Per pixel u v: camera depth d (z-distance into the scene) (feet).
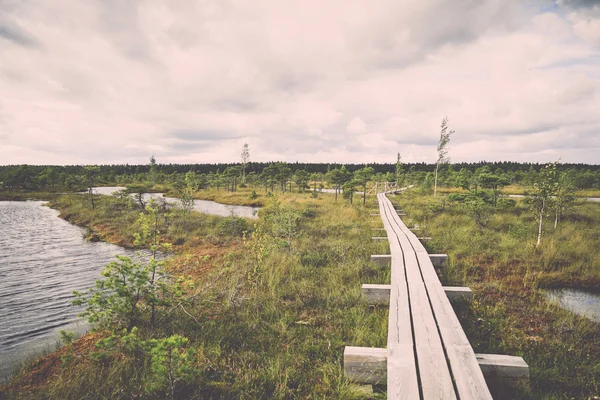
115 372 11.75
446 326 12.37
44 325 19.07
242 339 14.43
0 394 11.36
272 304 17.88
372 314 16.24
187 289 20.54
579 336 14.53
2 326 18.93
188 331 15.11
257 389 10.93
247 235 42.09
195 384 11.08
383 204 64.44
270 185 141.90
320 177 199.21
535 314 16.99
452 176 130.11
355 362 11.07
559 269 25.12
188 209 60.44
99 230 49.65
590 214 47.67
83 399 10.55
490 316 16.37
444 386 8.92
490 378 10.43
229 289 19.90
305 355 13.03
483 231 37.06
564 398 10.40
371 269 23.89
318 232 39.63
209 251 34.99
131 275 15.15
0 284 26.53
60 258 34.78
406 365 9.90
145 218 17.83
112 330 14.23
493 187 69.26
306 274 23.34
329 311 17.19
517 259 27.27
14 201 115.55
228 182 142.10
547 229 37.22
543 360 12.53
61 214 71.61
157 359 9.93
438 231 38.27
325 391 10.89
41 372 13.12
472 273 24.22
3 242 43.06
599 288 22.30
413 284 17.37
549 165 31.35
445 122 79.51
